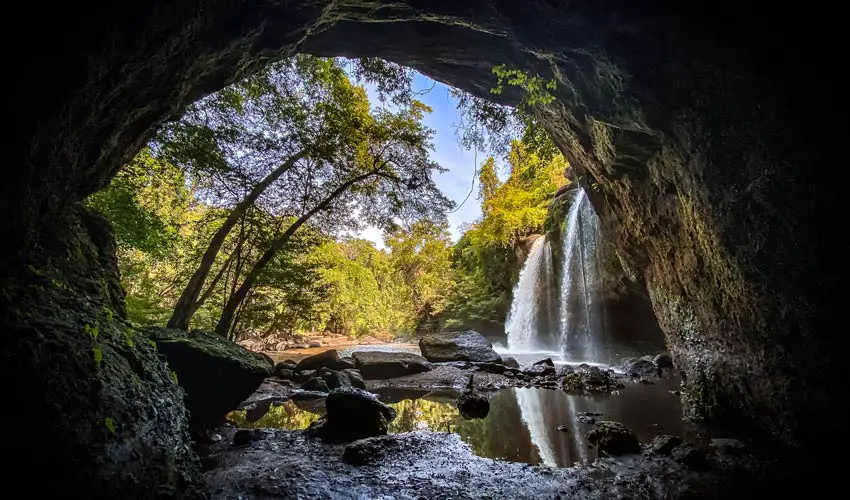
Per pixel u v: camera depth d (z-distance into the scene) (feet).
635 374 40.11
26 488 6.72
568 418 24.35
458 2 21.26
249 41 19.75
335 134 37.68
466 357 49.85
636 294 54.34
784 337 16.42
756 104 15.89
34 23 9.19
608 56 20.20
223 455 17.38
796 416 16.35
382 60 33.45
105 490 7.79
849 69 13.00
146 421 10.39
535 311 77.15
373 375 40.55
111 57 11.68
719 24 16.16
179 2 13.26
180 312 29.12
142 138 18.75
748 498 13.41
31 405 7.52
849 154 13.16
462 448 18.67
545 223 74.69
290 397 31.37
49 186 11.48
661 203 25.11
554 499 13.53
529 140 39.55
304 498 13.29
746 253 17.28
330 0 20.52
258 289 37.99
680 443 18.19
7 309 8.64
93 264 14.11
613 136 24.80
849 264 13.47
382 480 14.88
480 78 31.30
